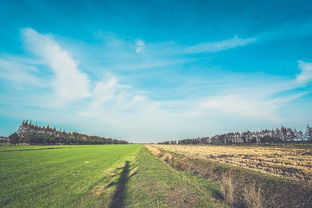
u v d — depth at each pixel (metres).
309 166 22.55
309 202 10.41
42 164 27.80
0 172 20.80
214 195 14.12
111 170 24.23
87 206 11.09
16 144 108.38
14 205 10.98
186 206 10.80
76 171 22.52
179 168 27.58
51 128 163.12
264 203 11.95
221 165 21.44
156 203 11.26
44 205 11.05
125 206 11.07
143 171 22.05
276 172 18.45
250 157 33.78
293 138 122.50
